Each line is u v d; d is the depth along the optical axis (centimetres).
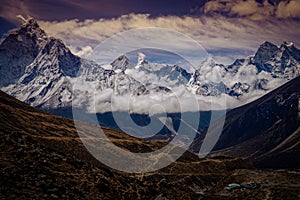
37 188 6606
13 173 6900
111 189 8056
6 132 8938
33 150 8331
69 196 6794
